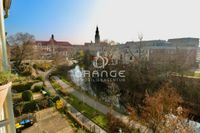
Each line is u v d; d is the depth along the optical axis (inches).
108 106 1036.5
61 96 1174.3
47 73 1913.1
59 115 850.8
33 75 1485.0
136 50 1836.9
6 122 97.0
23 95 941.8
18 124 666.8
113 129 734.5
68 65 2268.7
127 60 1658.5
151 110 619.8
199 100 964.6
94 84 1566.2
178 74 1237.1
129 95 1213.1
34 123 727.7
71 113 897.5
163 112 610.5
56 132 673.0
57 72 1962.4
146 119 653.3
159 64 1366.9
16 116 778.8
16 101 922.1
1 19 99.0
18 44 1710.1
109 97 1173.7
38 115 828.0
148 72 1299.2
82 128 728.3
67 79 1733.5
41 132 653.9
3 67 96.6
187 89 1053.8
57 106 932.6
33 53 1894.7
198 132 641.6
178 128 532.4
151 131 649.6
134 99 1133.1
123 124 755.4
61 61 2349.9
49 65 2194.9
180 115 590.2
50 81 1572.3
